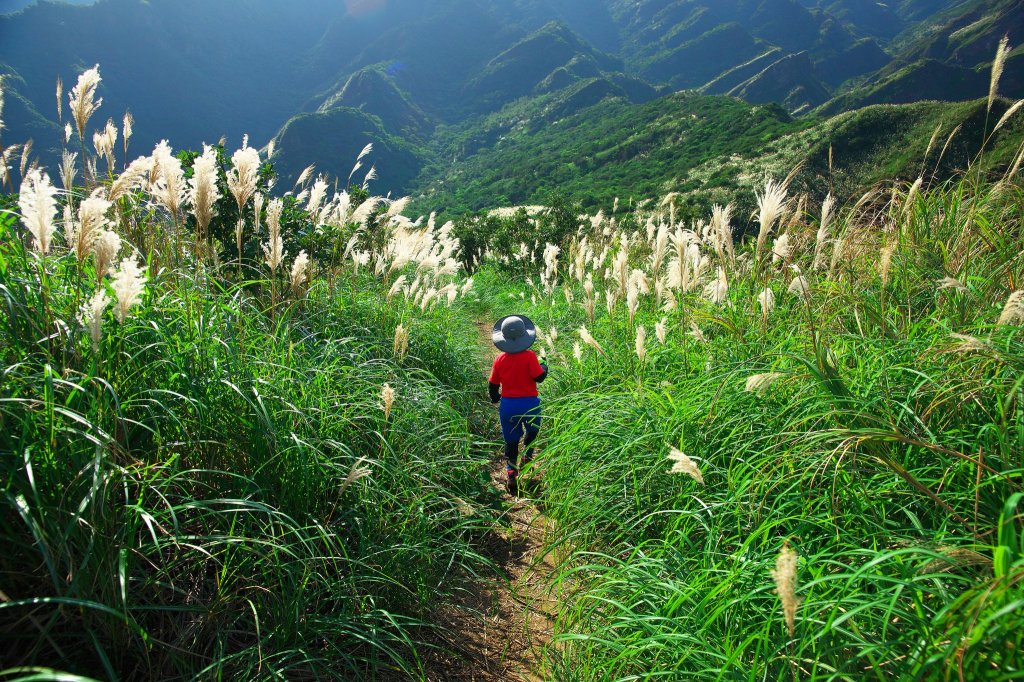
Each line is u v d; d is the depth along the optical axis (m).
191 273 3.93
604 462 3.83
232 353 3.29
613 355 5.82
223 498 2.76
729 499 2.67
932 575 1.71
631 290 5.09
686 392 3.86
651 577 2.48
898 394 2.98
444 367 6.66
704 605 2.15
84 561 1.99
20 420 2.26
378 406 3.72
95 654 2.17
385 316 6.58
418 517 3.31
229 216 5.88
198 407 2.81
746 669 1.97
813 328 3.00
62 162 4.08
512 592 3.35
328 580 2.75
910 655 1.68
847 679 1.70
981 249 4.10
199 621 2.33
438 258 7.55
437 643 2.88
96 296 2.19
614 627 2.45
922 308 4.01
